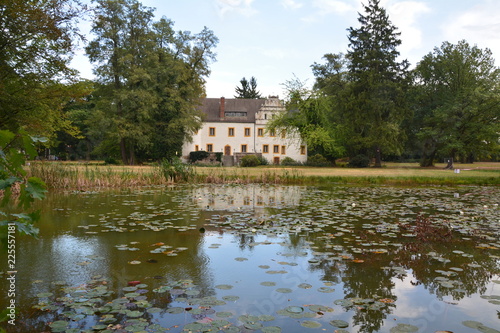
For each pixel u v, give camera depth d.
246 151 54.16
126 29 36.47
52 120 19.62
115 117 35.94
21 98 14.64
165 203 9.95
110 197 11.41
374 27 42.09
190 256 4.69
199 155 50.28
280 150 54.44
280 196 12.43
